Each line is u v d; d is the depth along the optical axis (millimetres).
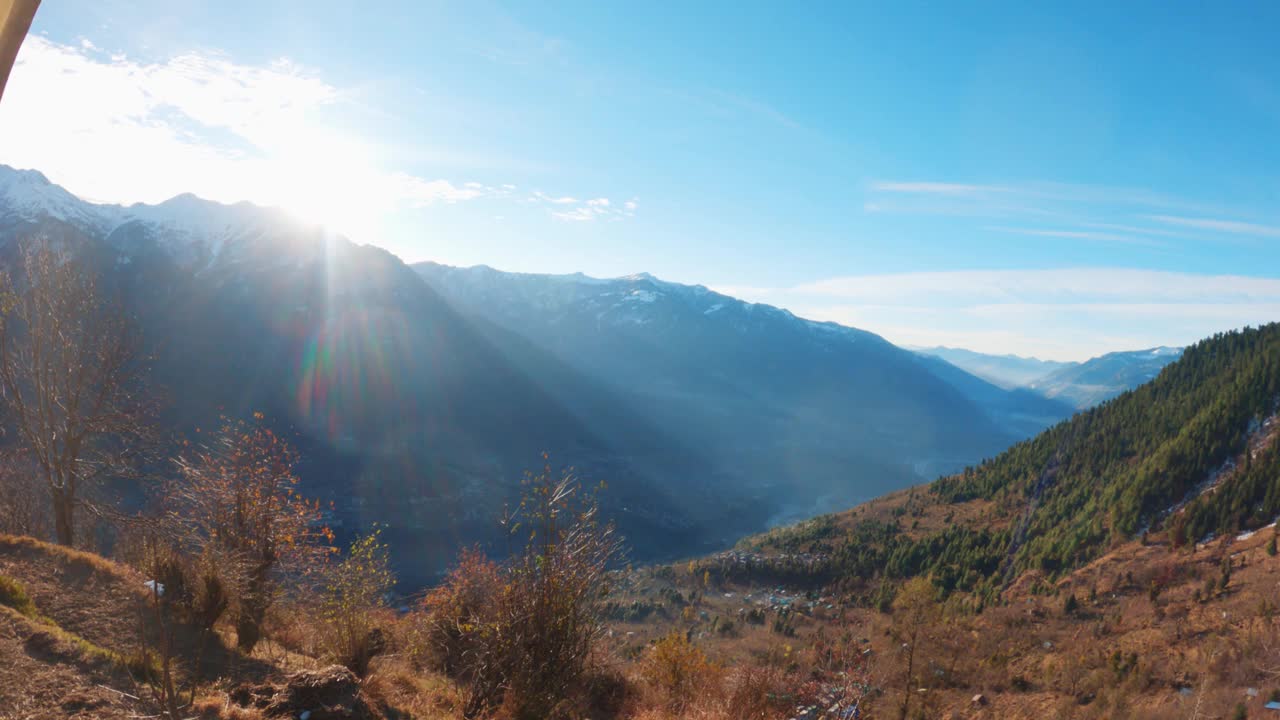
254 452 12164
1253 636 39625
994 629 55438
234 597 10688
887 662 30969
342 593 11422
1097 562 73500
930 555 101000
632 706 12633
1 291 17859
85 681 7324
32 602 9602
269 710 7535
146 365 21016
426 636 13047
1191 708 31500
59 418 18625
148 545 11266
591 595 9820
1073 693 39812
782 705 13438
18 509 21953
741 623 71938
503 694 9711
